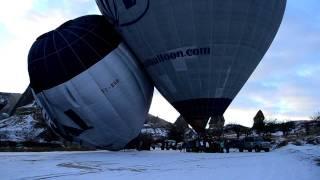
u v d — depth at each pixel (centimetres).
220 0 3206
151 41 3384
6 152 4491
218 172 1770
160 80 3569
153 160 2641
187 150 4491
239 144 4644
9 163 2353
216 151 4006
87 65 3356
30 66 3503
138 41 3466
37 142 5988
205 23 3234
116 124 3600
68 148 5541
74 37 3447
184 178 1509
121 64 3512
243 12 3281
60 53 3384
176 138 9350
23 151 4866
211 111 3519
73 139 3709
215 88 3447
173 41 3309
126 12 3391
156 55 3438
